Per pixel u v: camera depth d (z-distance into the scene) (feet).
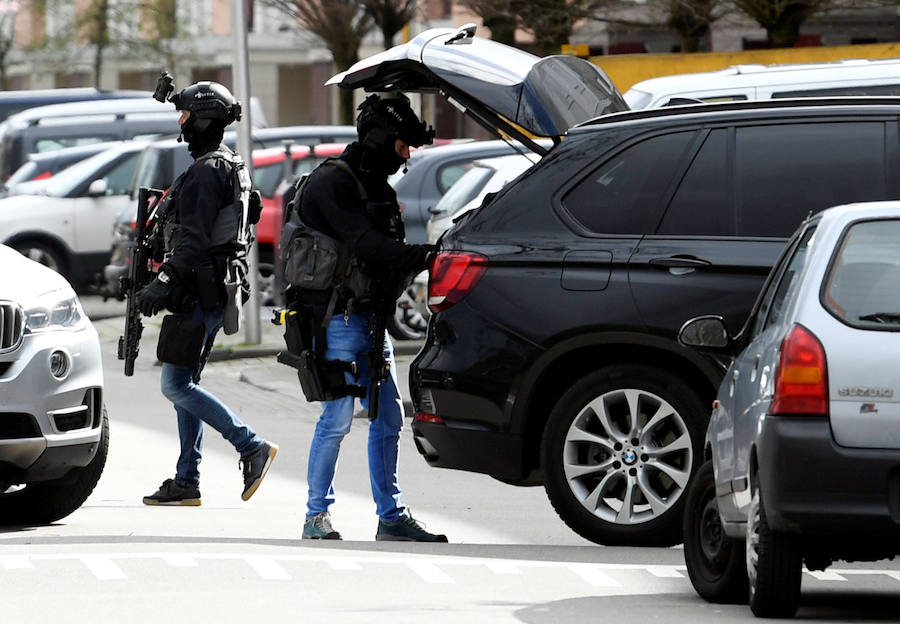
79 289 241.55
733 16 259.80
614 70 183.83
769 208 82.07
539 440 84.99
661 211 82.89
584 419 83.20
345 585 70.54
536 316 82.64
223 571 73.46
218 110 95.40
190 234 94.17
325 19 304.30
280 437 130.72
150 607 65.05
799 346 59.67
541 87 89.81
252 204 98.17
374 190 82.64
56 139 287.07
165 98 96.12
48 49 524.93
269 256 212.23
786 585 61.05
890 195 81.61
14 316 86.74
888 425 58.65
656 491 83.10
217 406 95.76
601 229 83.30
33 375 86.53
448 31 92.07
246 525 90.07
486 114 90.79
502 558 78.43
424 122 82.58
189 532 87.20
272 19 526.98
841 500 58.65
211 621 62.18
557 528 91.91
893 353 58.95
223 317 95.96
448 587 70.44
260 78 529.45
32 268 91.71
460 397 83.76
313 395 82.94
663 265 81.66
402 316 179.63
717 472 67.36
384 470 84.94
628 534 82.79
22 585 69.87
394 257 81.82
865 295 59.93
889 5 242.37
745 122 83.20
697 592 68.69
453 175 187.83
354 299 82.64
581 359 84.07
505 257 83.66
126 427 136.05
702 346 69.51
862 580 75.77
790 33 242.78
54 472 87.76
